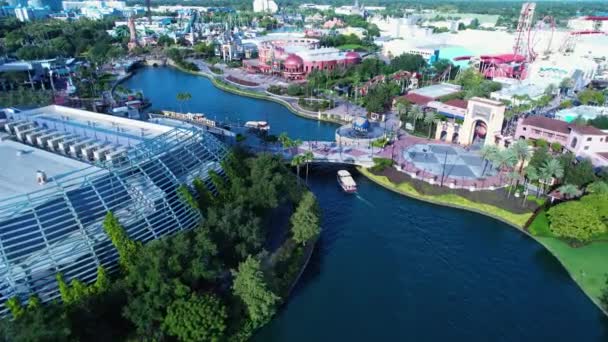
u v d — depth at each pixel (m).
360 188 147.38
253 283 77.38
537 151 138.88
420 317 90.69
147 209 89.88
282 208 118.00
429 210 133.00
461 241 117.25
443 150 174.88
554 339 85.19
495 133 169.88
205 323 69.56
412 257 110.38
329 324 87.94
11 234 74.31
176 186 98.81
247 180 114.06
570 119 194.25
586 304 94.12
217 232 86.44
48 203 80.19
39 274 74.06
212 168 112.62
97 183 87.56
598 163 146.50
